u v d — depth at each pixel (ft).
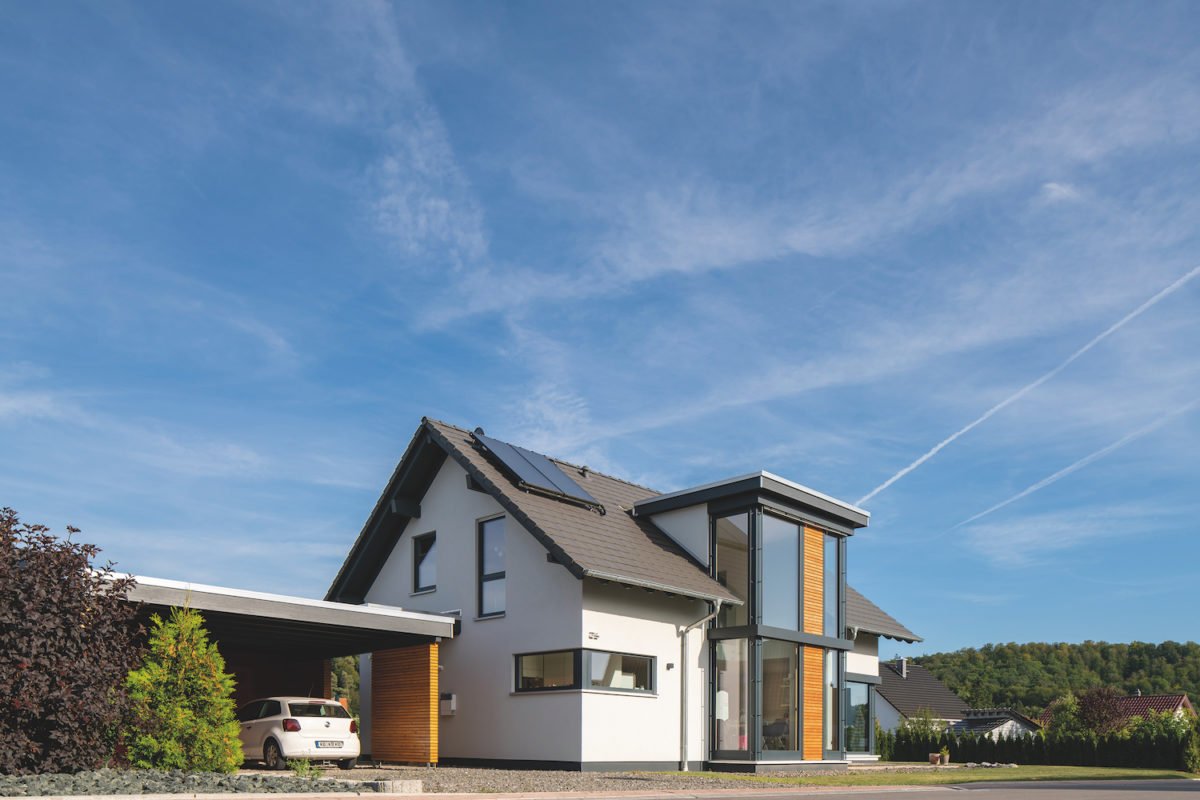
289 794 31.55
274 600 49.78
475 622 61.67
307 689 67.05
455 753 60.70
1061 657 281.74
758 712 59.06
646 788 41.68
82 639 33.96
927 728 113.29
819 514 67.51
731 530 63.26
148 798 28.60
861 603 83.61
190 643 37.09
